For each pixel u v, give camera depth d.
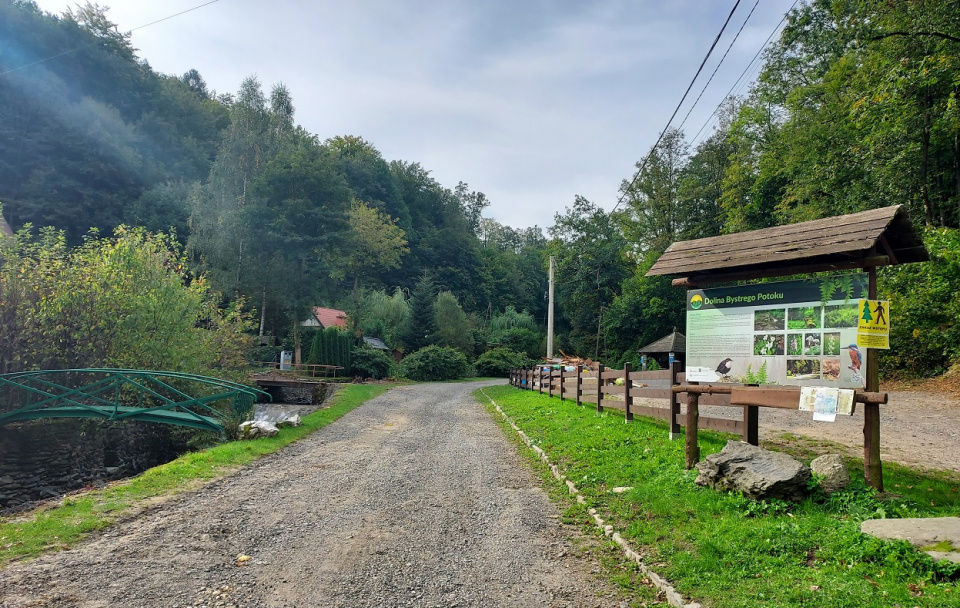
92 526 6.16
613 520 5.91
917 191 21.80
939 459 7.94
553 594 4.43
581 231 59.34
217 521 6.47
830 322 6.29
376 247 63.16
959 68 14.98
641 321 49.06
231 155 45.72
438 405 21.34
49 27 49.47
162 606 4.24
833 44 28.02
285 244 42.53
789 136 31.42
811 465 6.15
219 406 17.73
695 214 49.59
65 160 44.16
